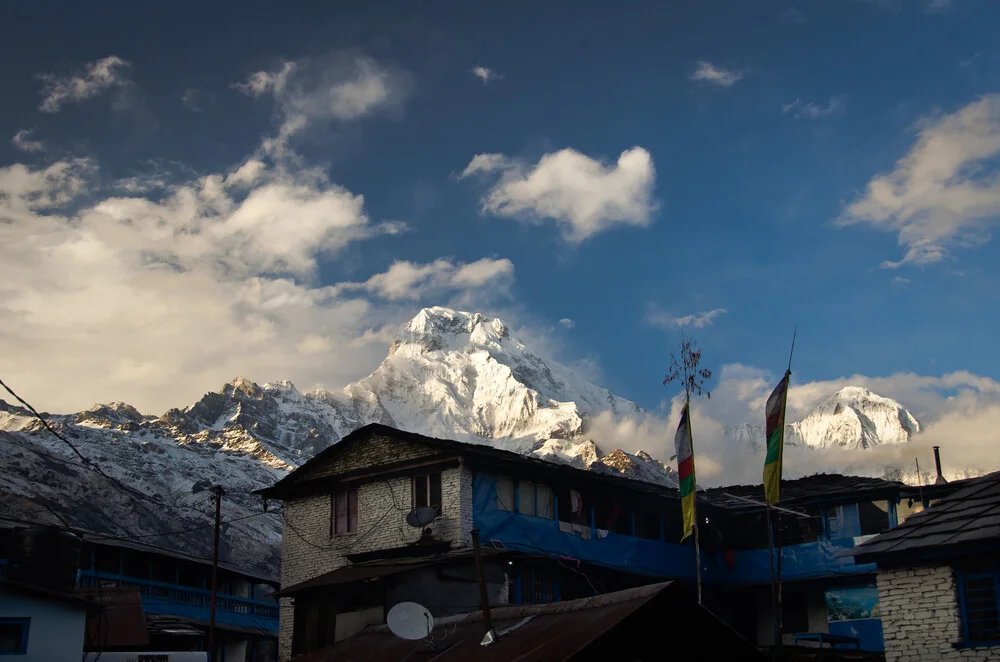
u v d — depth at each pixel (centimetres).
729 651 1756
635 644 1709
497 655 1884
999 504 2220
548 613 2034
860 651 3291
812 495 4300
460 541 3659
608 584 3966
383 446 4072
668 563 4256
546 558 3578
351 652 2473
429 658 2111
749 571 4394
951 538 2164
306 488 4269
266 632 5491
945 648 2139
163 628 4403
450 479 3797
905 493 4084
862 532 4153
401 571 3362
